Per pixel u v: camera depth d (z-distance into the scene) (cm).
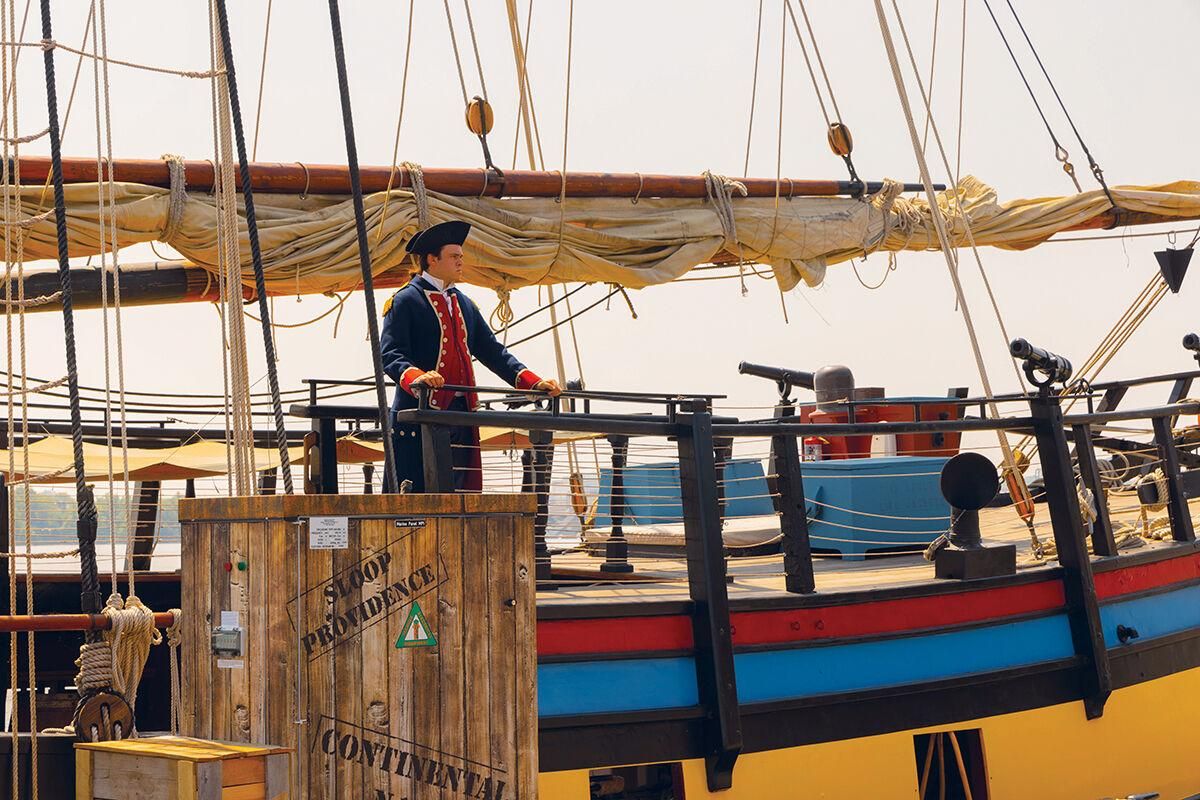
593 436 892
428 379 636
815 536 988
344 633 481
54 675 959
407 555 496
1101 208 1270
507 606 514
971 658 760
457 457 729
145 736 517
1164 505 948
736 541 998
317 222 902
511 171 991
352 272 914
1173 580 912
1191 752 888
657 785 729
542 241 992
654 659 654
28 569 530
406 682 491
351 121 579
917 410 1009
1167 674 883
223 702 500
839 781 700
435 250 736
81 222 827
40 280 845
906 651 733
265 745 480
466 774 500
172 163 862
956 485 776
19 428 1151
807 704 688
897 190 1176
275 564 480
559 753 625
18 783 505
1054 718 794
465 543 507
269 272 893
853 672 711
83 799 489
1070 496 822
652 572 875
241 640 493
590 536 999
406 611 493
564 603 637
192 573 521
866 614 722
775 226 1088
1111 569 849
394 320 715
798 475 723
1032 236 1262
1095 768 809
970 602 766
